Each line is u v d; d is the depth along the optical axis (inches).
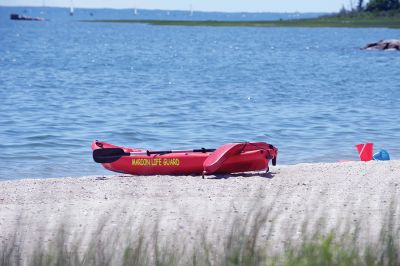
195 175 1513.3
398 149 2172.7
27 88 4210.1
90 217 1050.1
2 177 1782.7
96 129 2615.7
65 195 1268.5
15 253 693.3
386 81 4987.7
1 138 2396.7
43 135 2464.3
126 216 1049.5
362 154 1804.9
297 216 1014.4
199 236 866.1
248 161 1444.4
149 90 4163.4
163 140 2396.7
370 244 661.3
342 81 4968.0
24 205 1171.3
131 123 2770.7
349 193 1232.2
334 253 624.4
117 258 653.9
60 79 4891.7
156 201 1182.9
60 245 647.8
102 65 6451.8
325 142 2319.1
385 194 1219.9
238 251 628.1
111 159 1517.0
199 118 2918.3
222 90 4202.8
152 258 670.5
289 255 629.3
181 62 7027.6
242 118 2913.4
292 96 3885.3
